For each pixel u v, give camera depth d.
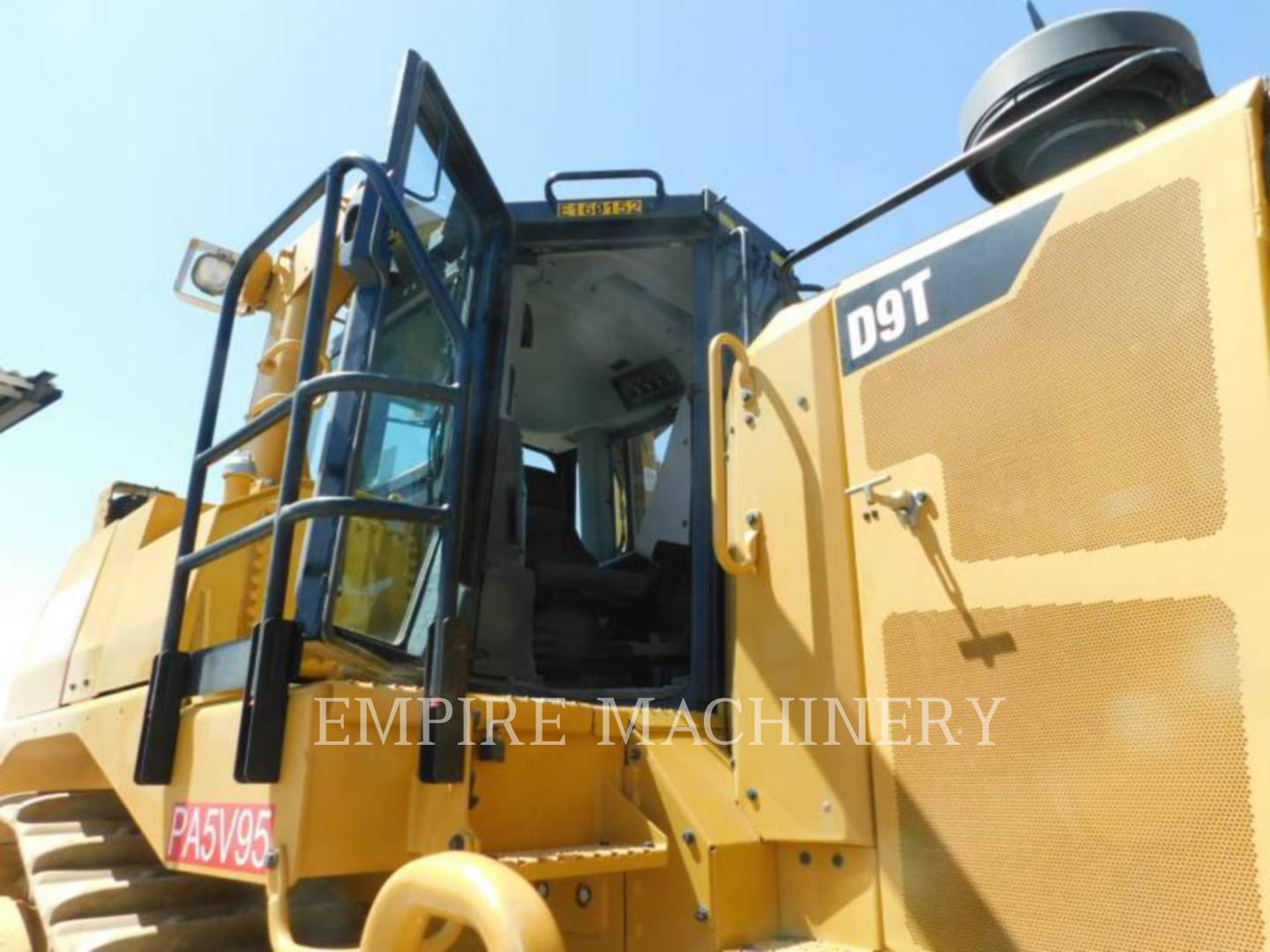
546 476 4.27
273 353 3.38
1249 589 1.49
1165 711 1.56
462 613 2.82
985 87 2.66
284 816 1.84
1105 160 1.86
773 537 2.32
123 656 3.04
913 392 2.07
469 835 1.92
